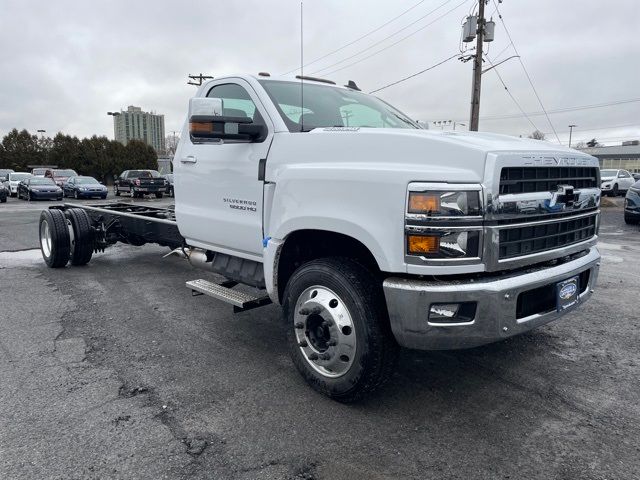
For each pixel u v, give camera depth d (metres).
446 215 2.60
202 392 3.35
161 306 5.37
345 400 3.14
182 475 2.47
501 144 2.90
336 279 3.01
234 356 3.99
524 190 2.86
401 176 2.70
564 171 3.20
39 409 3.11
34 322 4.80
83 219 7.24
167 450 2.68
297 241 3.56
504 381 3.54
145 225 6.47
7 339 4.34
